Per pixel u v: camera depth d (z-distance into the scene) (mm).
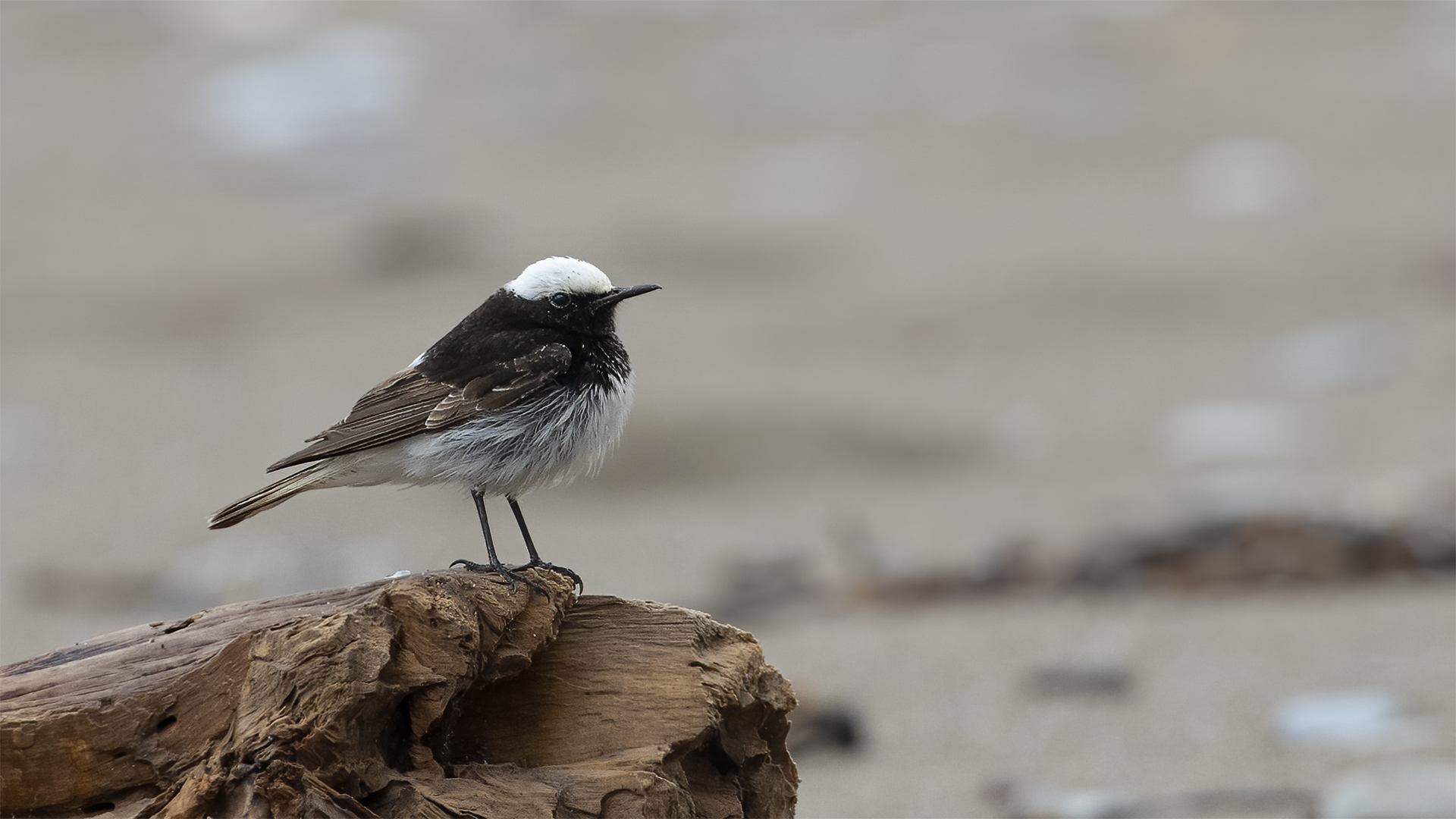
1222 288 29391
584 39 47750
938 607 15125
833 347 26781
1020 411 23344
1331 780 9633
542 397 7883
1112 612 14414
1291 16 47625
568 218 34312
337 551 17172
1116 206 34906
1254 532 15469
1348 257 30578
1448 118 39094
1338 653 12422
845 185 36969
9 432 22938
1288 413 22438
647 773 6285
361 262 32250
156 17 47875
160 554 17094
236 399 24734
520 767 6461
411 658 6113
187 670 6195
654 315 28766
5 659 13164
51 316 29422
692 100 43250
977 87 43906
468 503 19891
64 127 40438
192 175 37469
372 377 25734
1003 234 33156
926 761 10633
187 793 5879
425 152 39156
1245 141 38719
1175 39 46812
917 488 20172
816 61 46250
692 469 21141
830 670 12922
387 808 5945
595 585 15945
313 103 41844
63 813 6199
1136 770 10117
